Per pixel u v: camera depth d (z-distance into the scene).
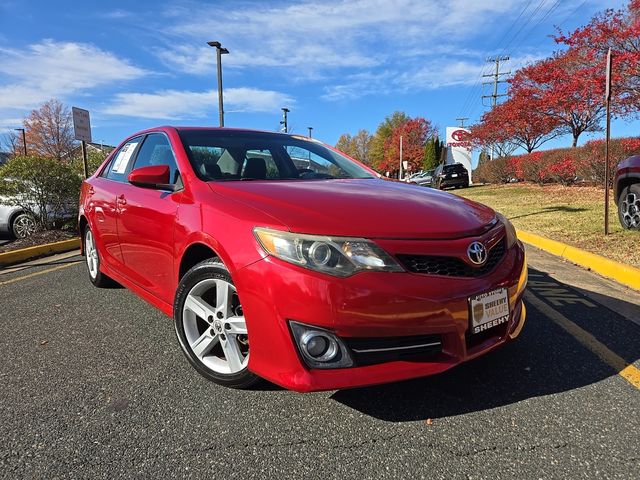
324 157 3.74
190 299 2.54
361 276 1.95
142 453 1.97
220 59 16.86
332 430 2.12
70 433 2.12
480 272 2.24
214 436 2.08
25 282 5.15
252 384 2.39
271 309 2.02
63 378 2.67
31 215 8.55
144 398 2.42
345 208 2.23
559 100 16.23
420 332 2.02
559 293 4.29
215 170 2.96
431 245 2.09
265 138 3.66
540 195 14.30
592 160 13.45
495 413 2.25
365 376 2.01
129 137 4.19
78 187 8.93
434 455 1.94
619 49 12.73
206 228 2.38
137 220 3.15
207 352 2.56
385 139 73.69
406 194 2.68
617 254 5.42
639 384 2.54
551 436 2.06
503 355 2.90
